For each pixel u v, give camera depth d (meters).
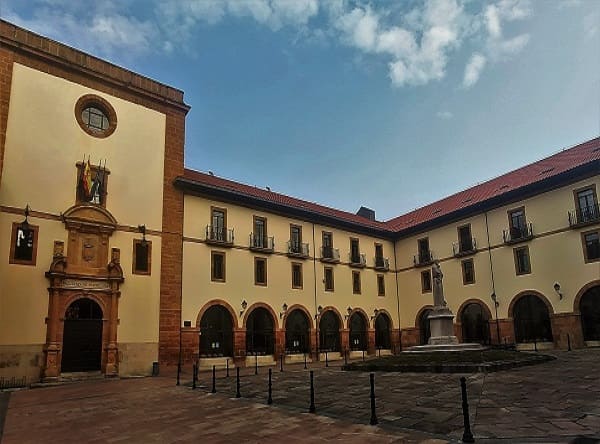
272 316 31.09
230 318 29.02
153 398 14.71
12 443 9.12
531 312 30.50
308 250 34.56
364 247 39.09
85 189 23.66
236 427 9.58
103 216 24.22
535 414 9.22
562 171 28.66
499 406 10.18
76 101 24.41
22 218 21.55
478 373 15.70
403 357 20.27
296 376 19.20
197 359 26.36
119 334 23.69
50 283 21.86
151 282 25.48
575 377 13.77
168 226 26.95
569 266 28.42
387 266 40.31
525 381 13.50
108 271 23.80
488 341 32.59
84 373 22.20
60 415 12.18
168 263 26.45
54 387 19.56
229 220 30.23
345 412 10.58
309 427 9.21
